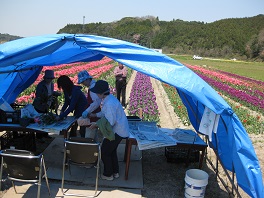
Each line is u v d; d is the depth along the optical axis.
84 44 5.26
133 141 6.03
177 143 6.37
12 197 5.33
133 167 6.86
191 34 133.00
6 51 5.01
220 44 122.50
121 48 5.25
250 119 12.20
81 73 6.52
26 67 7.89
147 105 12.34
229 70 55.16
